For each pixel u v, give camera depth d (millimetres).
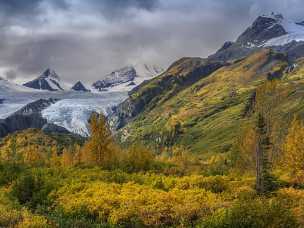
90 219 31000
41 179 40500
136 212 29922
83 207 32156
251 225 22172
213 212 28500
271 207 22531
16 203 35531
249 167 55531
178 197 33938
